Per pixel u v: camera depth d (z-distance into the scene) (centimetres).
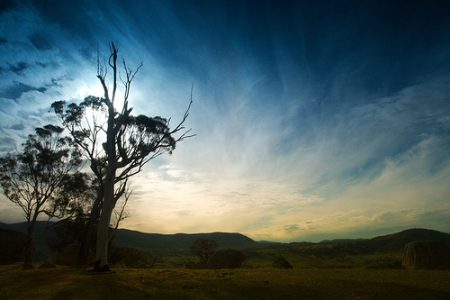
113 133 3350
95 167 4416
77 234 6103
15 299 1716
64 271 3081
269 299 1595
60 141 5488
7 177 5125
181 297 1672
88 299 1689
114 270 3162
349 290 1753
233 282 2114
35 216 4988
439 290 1689
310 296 1638
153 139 3669
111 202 3167
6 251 5344
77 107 4469
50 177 5366
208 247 6450
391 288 1775
